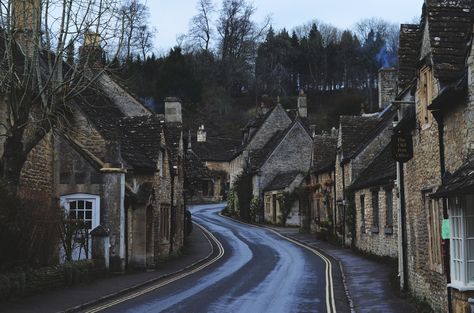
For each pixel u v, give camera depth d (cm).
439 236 1161
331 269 2217
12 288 1352
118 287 1647
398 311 1270
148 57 8588
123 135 2448
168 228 2758
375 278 1864
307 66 10094
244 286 1747
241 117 9188
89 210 2048
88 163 2066
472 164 899
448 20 1124
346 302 1441
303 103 6450
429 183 1225
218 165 8425
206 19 9356
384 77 3472
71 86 1783
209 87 9281
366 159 3002
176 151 3053
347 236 3117
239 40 9538
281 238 3906
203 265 2464
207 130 8875
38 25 1570
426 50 1177
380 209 2464
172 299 1470
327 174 3744
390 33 9631
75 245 1908
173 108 3503
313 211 4191
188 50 9381
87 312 1259
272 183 5462
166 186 2723
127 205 2181
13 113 1555
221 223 5297
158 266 2389
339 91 9756
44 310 1231
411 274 1474
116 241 2041
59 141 2075
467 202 932
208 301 1438
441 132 1097
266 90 9650
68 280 1642
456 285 952
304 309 1332
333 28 10625
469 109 944
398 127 1496
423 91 1265
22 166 1705
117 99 3016
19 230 1402
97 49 1672
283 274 2067
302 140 5672
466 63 971
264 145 6138
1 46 1773
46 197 1827
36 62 1586
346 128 3244
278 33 10312
